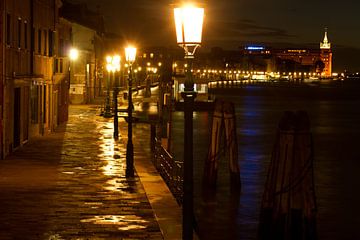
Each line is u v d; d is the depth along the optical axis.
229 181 28.64
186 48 10.75
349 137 56.44
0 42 27.92
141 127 50.41
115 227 16.09
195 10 10.48
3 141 28.83
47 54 41.00
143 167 27.09
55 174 24.64
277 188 16.11
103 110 63.81
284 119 16.02
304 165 15.84
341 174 33.06
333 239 19.39
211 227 20.17
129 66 25.31
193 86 10.98
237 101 125.06
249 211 22.55
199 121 67.00
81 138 39.31
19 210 17.97
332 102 131.00
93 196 20.19
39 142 36.38
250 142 49.06
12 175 24.27
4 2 27.95
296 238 15.95
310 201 15.94
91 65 81.69
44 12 39.59
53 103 43.81
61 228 15.90
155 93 112.12
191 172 10.95
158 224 16.38
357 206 24.30
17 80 31.36
